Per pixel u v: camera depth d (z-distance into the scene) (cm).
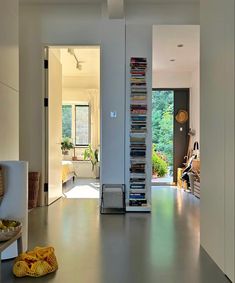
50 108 532
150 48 500
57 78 575
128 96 500
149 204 479
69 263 266
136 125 496
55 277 239
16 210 278
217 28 269
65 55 754
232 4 233
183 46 612
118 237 340
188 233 356
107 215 445
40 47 519
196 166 658
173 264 266
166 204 528
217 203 265
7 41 337
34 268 238
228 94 240
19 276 237
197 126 739
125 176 498
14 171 279
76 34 518
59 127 588
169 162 847
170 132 843
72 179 870
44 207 499
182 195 623
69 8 518
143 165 495
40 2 509
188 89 816
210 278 239
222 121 254
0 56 317
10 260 270
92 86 986
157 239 334
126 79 500
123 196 479
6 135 334
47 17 519
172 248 306
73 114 1005
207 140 299
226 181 244
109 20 500
